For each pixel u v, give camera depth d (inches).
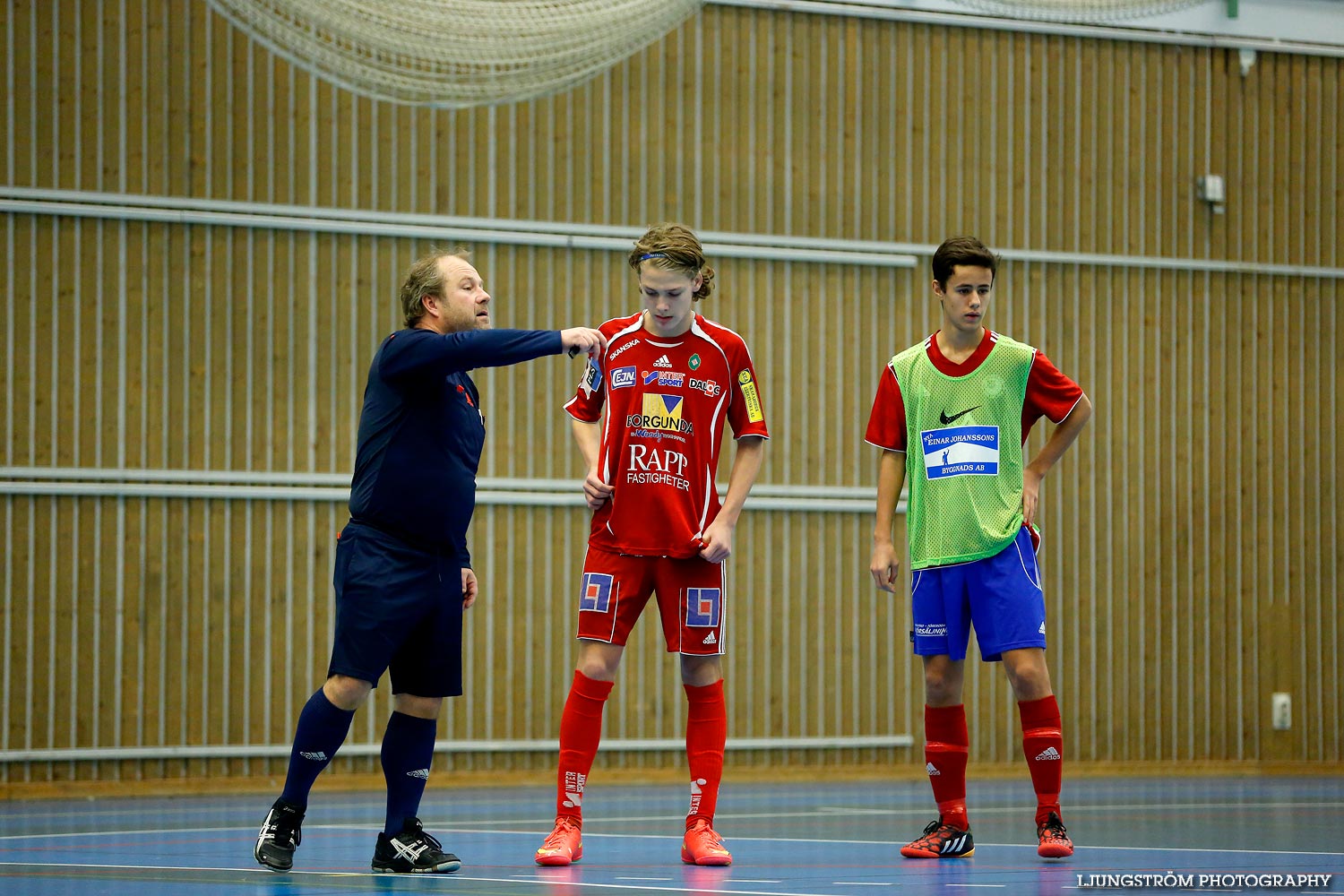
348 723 510.6
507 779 1321.4
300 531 1294.3
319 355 1305.4
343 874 496.7
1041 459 606.9
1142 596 1499.8
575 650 1357.0
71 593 1235.9
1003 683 1450.5
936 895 424.2
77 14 1253.7
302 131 1306.6
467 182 1346.0
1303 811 943.7
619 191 1384.1
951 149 1472.7
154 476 1258.6
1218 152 1547.7
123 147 1261.1
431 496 509.0
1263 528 1537.9
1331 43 1577.3
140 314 1262.3
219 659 1267.2
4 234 1231.5
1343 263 1572.3
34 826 844.6
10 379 1229.7
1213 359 1534.2
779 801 1079.0
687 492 554.3
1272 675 1529.3
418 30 1190.9
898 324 1454.2
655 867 525.7
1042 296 1487.5
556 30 1219.9
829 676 1414.9
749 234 1416.1
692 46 1408.7
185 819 917.8
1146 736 1489.9
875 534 613.0
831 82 1444.4
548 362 1368.1
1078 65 1509.6
